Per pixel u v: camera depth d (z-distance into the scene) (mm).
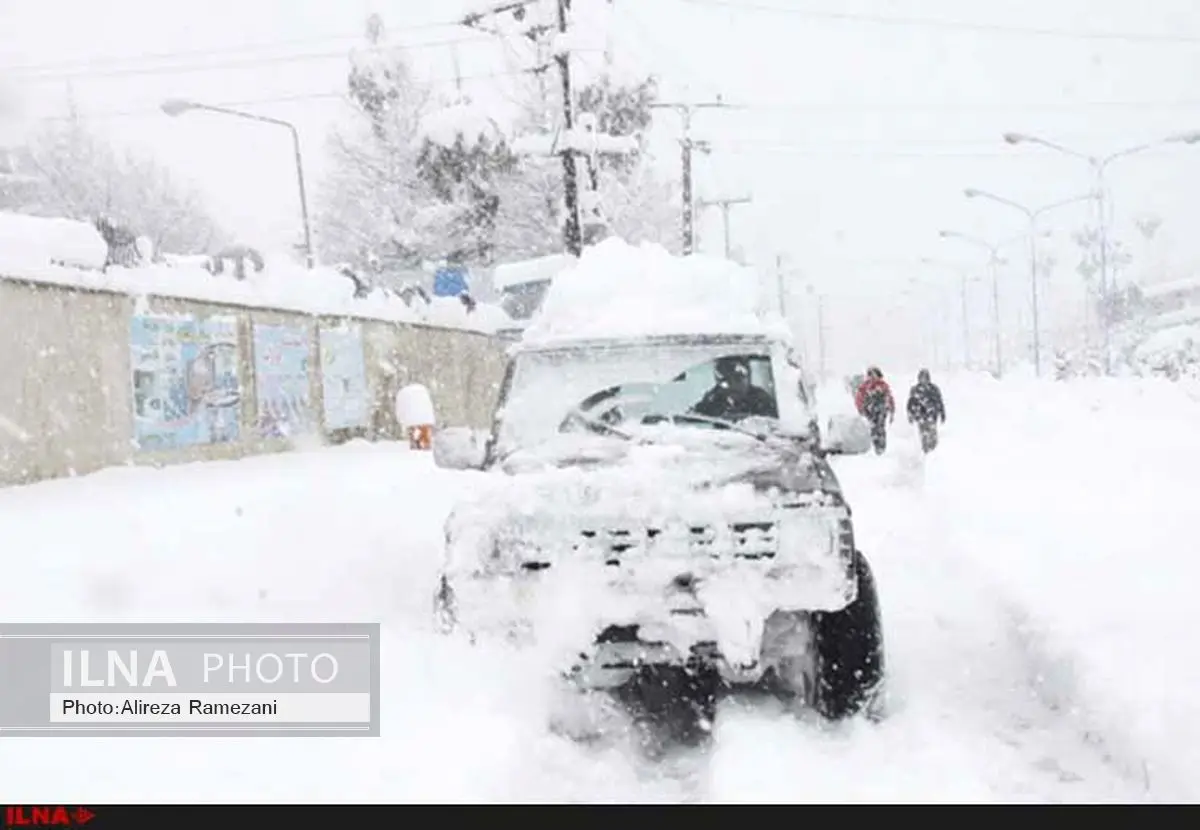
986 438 21406
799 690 5930
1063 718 5645
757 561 5371
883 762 5020
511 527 5469
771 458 6020
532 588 5402
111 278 14562
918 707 5812
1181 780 4438
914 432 22578
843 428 6445
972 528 10352
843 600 5359
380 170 46938
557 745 5223
